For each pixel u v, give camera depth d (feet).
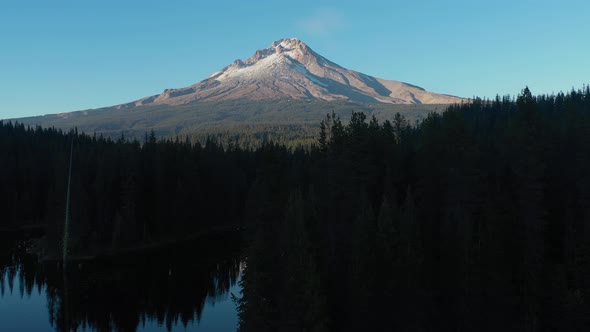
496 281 156.35
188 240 357.82
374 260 155.22
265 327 152.87
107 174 342.03
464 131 189.47
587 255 149.48
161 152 388.57
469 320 155.33
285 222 161.58
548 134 183.83
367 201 167.12
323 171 225.97
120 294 232.73
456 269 161.89
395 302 153.58
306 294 143.64
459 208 168.45
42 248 312.71
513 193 175.83
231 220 439.63
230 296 232.32
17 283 247.09
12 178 437.58
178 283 250.37
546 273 157.48
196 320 201.67
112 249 315.78
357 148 194.90
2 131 536.83
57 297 227.40
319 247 170.91
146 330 189.78
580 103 424.87
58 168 331.98
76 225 306.96
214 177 428.56
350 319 156.35
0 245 334.24
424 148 208.33
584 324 144.05
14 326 192.34
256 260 160.66
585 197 168.04
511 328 153.89
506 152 189.47
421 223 180.96
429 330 156.97
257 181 249.55
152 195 361.10
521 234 165.78
